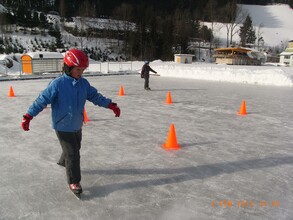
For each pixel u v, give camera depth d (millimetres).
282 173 3773
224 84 16438
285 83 16016
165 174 3686
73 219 2643
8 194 3113
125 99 10086
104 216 2697
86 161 4102
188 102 9648
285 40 80312
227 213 2779
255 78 17266
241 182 3482
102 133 5617
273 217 2719
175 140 4773
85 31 53625
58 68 24109
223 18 83875
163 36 54875
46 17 55312
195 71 21266
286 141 5258
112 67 29328
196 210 2828
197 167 3932
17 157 4238
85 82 2988
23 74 22516
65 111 2816
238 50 43406
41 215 2707
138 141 5102
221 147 4836
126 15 61938
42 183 3381
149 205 2912
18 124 6262
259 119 7125
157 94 11516
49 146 4754
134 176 3613
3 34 41688
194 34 67562
